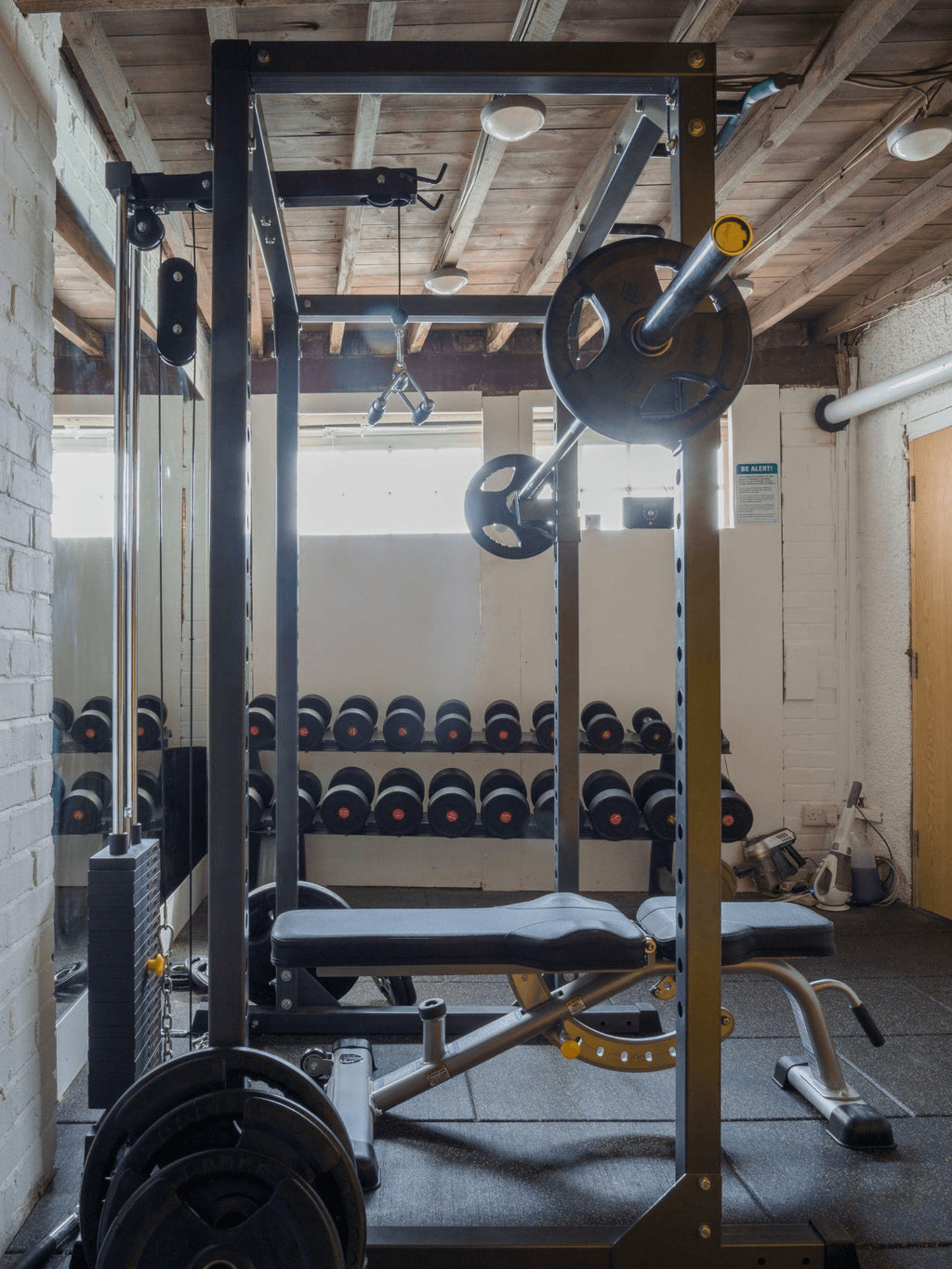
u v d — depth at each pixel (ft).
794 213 10.94
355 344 15.38
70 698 8.57
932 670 13.32
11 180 5.57
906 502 13.97
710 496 4.91
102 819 9.16
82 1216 4.55
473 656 15.06
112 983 5.49
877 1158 6.64
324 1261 4.13
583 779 14.70
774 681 15.17
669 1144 6.77
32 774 5.84
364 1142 6.13
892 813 14.34
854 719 15.19
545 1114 7.27
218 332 4.80
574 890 8.27
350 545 15.07
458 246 11.68
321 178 6.77
